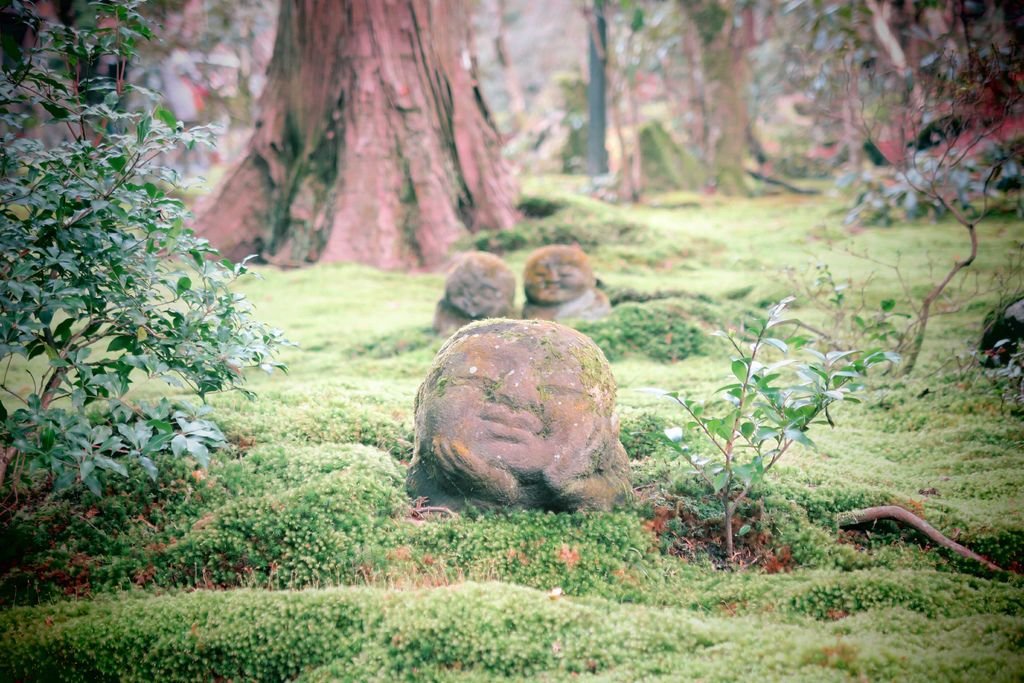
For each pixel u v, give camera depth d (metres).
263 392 5.91
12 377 6.94
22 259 3.96
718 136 18.36
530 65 29.83
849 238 11.94
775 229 13.23
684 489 4.40
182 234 4.49
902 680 2.87
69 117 4.29
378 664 3.28
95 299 4.12
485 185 12.45
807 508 4.31
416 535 4.00
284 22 11.95
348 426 5.19
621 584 3.77
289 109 12.01
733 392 4.04
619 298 8.58
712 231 13.39
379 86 11.84
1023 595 3.53
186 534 3.98
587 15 16.56
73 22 7.11
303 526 3.98
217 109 16.06
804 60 12.11
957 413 5.80
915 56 11.38
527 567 3.84
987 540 3.99
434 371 4.32
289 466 4.53
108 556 3.94
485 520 4.05
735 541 4.09
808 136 21.16
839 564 3.91
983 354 6.18
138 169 4.31
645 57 18.69
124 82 4.57
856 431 5.71
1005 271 7.03
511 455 4.03
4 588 3.77
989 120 8.02
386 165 11.85
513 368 4.13
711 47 17.98
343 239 11.69
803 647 3.10
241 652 3.34
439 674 3.22
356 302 9.77
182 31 14.22
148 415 4.25
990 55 6.96
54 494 4.32
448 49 12.24
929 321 8.05
